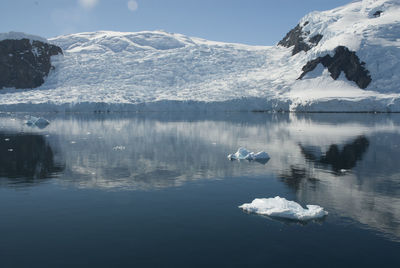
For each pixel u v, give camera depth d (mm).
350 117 71688
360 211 13633
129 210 13844
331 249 10359
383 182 18172
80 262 9562
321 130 45812
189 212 13602
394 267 9320
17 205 14484
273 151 28797
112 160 24797
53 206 14352
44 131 45094
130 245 10609
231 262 9570
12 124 56031
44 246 10547
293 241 10898
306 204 14609
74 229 11867
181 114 87688
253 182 18391
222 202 14891
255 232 11609
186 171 21141
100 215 13266
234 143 33844
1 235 11375
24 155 26750
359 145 31859
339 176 19594
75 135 40656
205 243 10766
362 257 9867
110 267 9289
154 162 24047
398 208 13984
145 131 45125
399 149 29266
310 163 23562
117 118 70875
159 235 11367
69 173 20547
